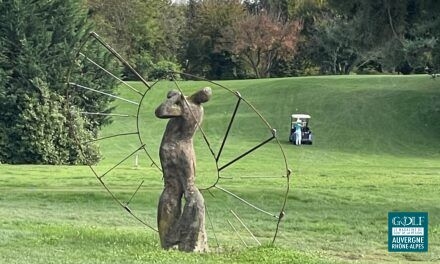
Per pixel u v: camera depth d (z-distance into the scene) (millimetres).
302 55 83750
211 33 81062
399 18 23344
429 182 26281
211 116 58062
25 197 21484
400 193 23547
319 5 83312
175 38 80312
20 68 37156
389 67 27188
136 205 20828
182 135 13766
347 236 17484
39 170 28672
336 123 56062
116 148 47719
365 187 24516
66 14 38219
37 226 16281
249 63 82562
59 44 37750
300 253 14062
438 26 23188
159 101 62438
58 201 21109
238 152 46125
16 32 37375
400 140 52719
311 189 23547
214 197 21422
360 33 24203
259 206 20844
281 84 65938
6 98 36812
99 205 20672
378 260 14828
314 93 62531
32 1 37750
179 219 13711
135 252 13219
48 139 36625
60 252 12977
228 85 68000
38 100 36969
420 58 25328
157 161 40031
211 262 12656
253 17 82625
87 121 37500
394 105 58781
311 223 18891
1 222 16922
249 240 16422
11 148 36938
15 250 13055
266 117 57844
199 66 81938
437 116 56719
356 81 66125
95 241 14320
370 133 53875
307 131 50875
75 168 30000
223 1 81938
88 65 38031
